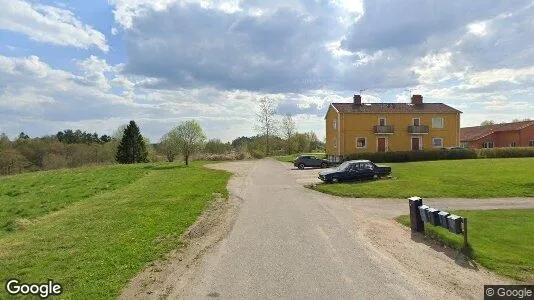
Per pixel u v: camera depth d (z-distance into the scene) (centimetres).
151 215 1538
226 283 845
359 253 1062
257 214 1614
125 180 2939
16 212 1761
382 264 971
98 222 1439
